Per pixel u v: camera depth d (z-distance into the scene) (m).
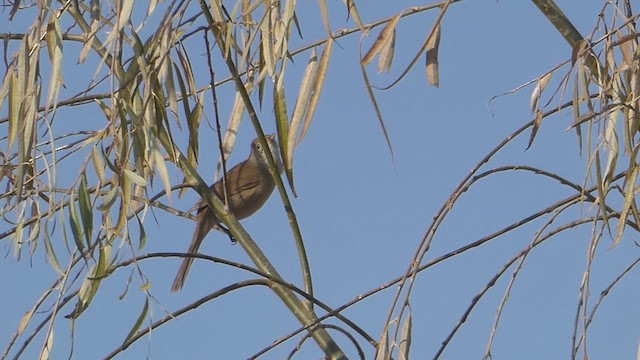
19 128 6.27
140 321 6.29
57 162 6.43
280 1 6.18
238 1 6.44
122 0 6.05
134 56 6.49
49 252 6.12
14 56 6.50
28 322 6.21
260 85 6.39
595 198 6.48
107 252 6.16
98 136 6.24
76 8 7.18
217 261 7.02
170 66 6.68
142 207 7.17
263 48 6.12
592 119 5.96
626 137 6.04
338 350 7.33
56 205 6.19
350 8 5.82
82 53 6.44
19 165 6.05
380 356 5.80
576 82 6.01
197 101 6.93
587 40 6.03
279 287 7.46
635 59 6.16
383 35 5.86
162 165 6.31
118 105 6.26
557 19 6.67
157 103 6.59
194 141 6.98
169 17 6.39
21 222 6.20
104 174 6.19
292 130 5.95
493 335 6.16
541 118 6.15
